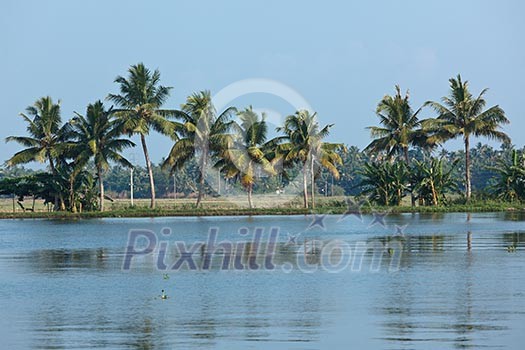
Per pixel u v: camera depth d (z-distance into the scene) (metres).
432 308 36.00
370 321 33.44
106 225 101.75
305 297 39.75
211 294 41.25
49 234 87.06
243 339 30.64
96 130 124.31
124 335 31.61
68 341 30.73
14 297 41.12
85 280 47.47
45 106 127.00
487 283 43.19
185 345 29.86
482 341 29.58
